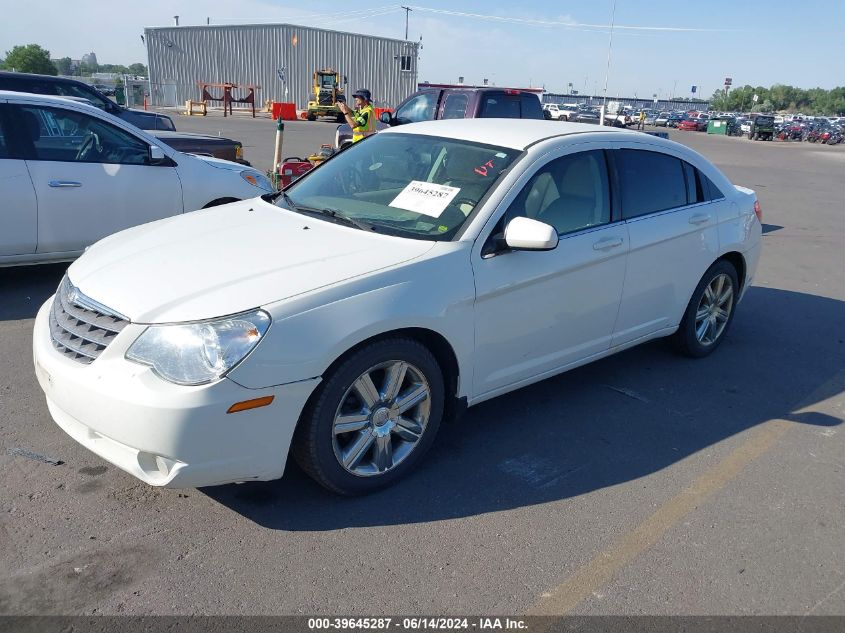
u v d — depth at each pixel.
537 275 3.84
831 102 169.88
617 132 4.64
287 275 3.18
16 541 2.98
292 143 21.84
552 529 3.26
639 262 4.51
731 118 70.31
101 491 3.37
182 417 2.78
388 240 3.59
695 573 3.00
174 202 6.77
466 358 3.63
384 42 51.00
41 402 4.23
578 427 4.28
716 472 3.83
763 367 5.41
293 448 3.20
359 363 3.18
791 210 14.36
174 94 49.19
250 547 3.02
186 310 2.95
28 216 6.05
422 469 3.72
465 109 11.55
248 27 48.81
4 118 5.95
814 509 3.53
